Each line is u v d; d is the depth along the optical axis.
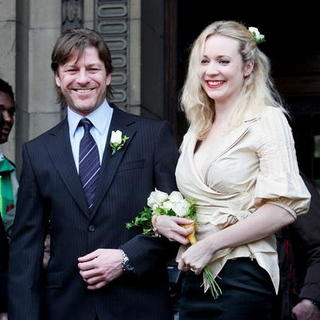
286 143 6.52
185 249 6.85
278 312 6.81
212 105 6.91
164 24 13.44
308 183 8.35
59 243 7.22
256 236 6.44
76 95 7.29
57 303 7.23
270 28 16.31
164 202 6.79
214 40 6.71
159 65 13.12
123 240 7.14
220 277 6.56
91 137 7.34
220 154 6.59
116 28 12.07
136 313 7.12
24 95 12.21
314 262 8.28
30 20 12.39
